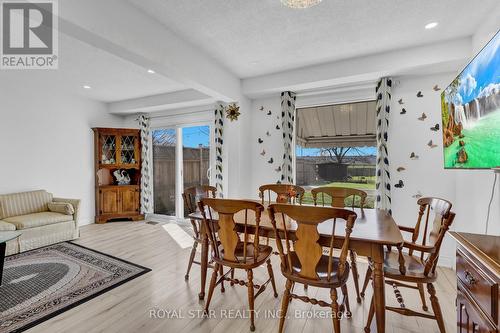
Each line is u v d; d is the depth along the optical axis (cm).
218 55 297
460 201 277
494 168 142
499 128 136
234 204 179
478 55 159
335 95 360
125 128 505
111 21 190
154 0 199
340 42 264
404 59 276
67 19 164
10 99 376
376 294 155
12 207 356
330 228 179
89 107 486
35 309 202
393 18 220
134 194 516
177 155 493
